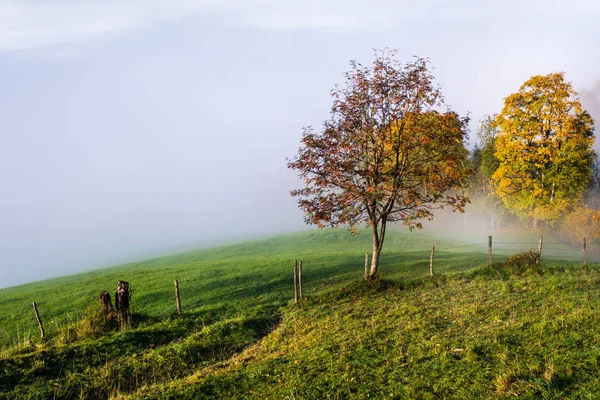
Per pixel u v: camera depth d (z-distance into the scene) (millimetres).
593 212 35750
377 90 20266
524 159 41906
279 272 31438
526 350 10391
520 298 15883
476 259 31375
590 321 11672
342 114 21078
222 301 24047
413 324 14039
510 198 46188
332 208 20641
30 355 13547
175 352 14125
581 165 40562
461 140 20734
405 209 21609
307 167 20625
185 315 19703
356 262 35000
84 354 14023
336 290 21234
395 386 9477
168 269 38469
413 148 20547
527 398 7980
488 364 9898
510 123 43062
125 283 18891
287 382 10430
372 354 11719
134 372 12758
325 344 13125
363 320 15523
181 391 10594
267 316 18984
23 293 32469
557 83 40844
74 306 26172
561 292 16172
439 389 9023
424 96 19922
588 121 40156
